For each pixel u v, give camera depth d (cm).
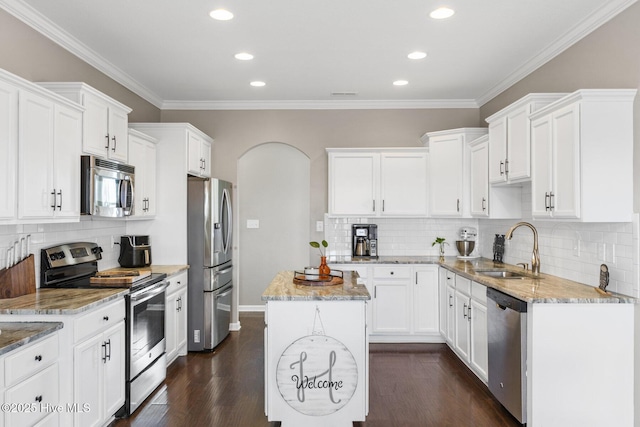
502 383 302
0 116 227
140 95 472
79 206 298
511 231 359
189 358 433
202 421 299
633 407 265
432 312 475
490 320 323
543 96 321
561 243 346
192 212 450
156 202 445
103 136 330
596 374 265
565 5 284
